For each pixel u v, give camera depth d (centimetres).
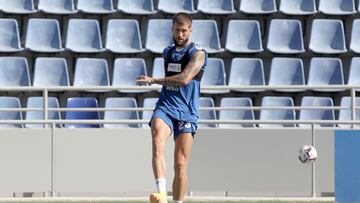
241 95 5312
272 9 5691
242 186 4128
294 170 4138
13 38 5366
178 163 2697
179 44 2684
